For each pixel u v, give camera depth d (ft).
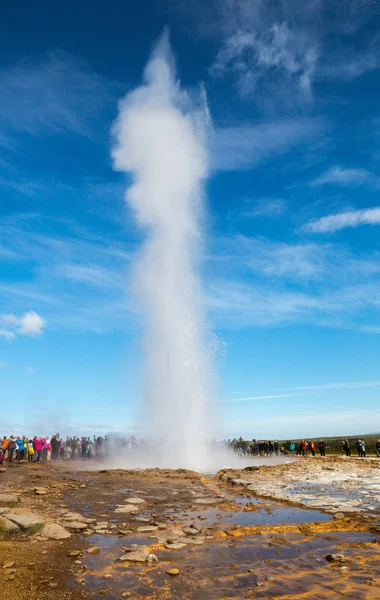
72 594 21.01
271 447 135.54
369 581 22.11
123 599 20.52
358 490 50.29
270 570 24.27
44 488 51.80
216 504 45.09
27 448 92.48
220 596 20.80
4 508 35.99
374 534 31.12
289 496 47.39
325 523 34.68
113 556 26.99
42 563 25.16
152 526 34.94
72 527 33.47
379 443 115.44
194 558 26.73
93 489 53.31
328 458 108.58
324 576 23.11
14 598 20.11
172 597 20.79
